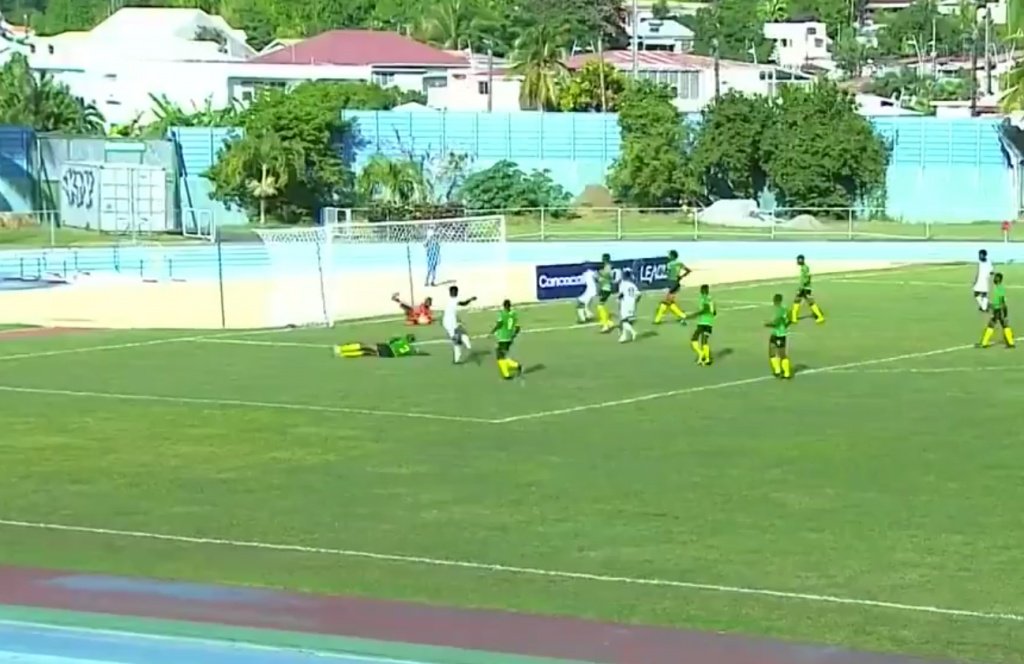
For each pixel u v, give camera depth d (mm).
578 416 54625
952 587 32031
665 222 148250
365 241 101062
